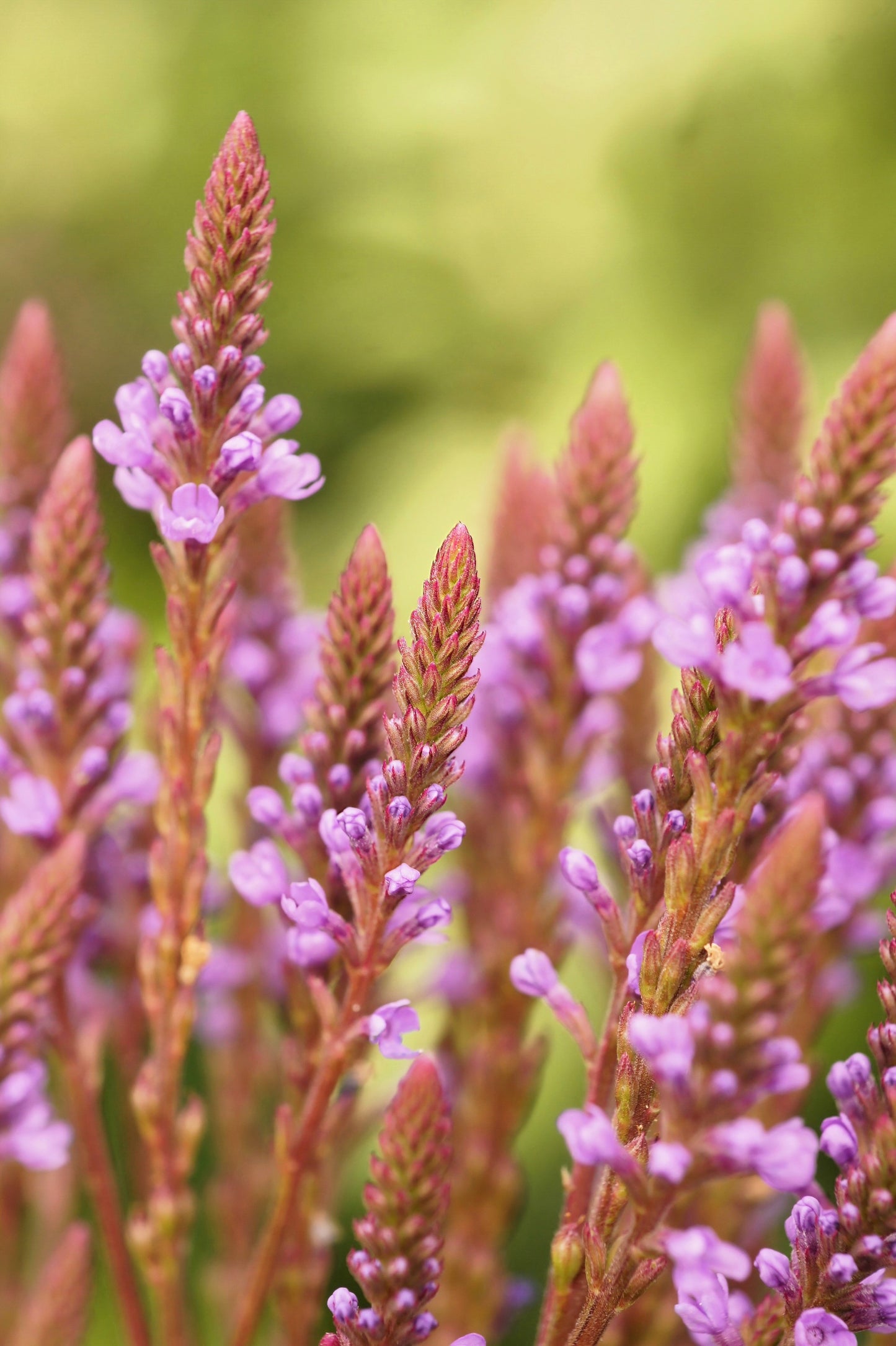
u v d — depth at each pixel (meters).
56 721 0.27
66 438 0.30
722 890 0.23
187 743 0.26
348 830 0.24
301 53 0.75
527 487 0.31
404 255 0.71
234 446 0.25
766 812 0.25
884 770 0.27
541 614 0.28
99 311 0.73
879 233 0.63
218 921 0.30
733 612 0.23
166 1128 0.26
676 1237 0.22
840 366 0.60
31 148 0.76
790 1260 0.23
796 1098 0.28
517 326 0.70
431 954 0.30
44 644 0.27
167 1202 0.26
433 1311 0.28
